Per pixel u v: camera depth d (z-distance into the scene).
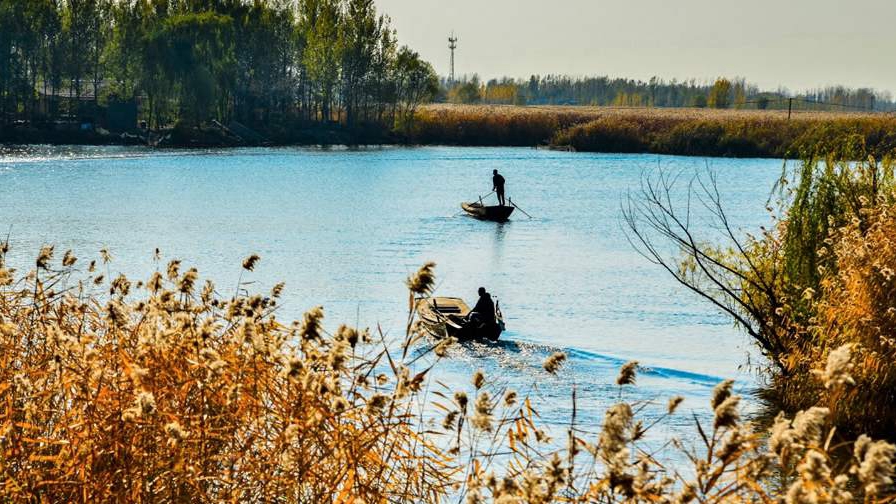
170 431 10.45
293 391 12.05
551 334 41.62
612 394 31.66
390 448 12.23
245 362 12.72
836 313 28.20
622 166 157.12
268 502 11.22
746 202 102.75
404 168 150.50
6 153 152.50
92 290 31.42
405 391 12.04
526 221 87.38
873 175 33.69
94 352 12.21
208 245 66.56
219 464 12.17
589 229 81.31
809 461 7.57
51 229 71.69
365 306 46.28
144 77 195.12
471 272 58.53
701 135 185.50
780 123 183.62
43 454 12.07
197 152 175.00
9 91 189.88
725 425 8.69
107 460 11.39
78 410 11.81
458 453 12.38
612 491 8.79
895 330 26.77
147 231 72.75
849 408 25.92
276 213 88.56
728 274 40.88
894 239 28.14
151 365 12.54
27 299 21.14
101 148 174.75
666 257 65.19
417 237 74.81
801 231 33.38
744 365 36.25
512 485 8.86
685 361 36.88
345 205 97.44
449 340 12.30
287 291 49.81
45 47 196.00
